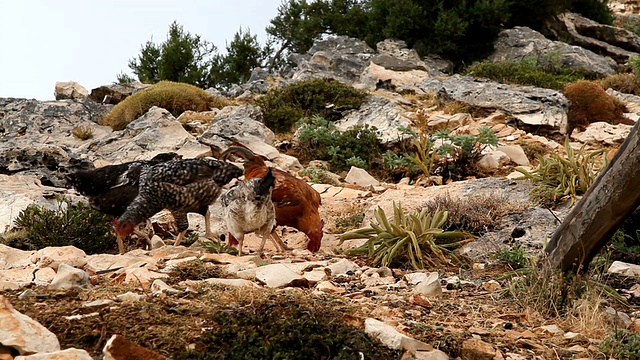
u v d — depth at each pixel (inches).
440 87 829.2
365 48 1091.3
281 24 1385.3
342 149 656.4
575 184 372.8
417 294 234.1
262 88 915.4
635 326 221.5
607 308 233.5
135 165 350.3
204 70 1254.3
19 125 755.4
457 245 331.0
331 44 1115.3
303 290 231.3
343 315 195.9
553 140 716.7
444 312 222.8
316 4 1366.9
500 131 706.2
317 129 668.1
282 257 314.2
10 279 236.5
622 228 341.7
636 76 981.8
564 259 238.5
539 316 225.5
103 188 352.2
